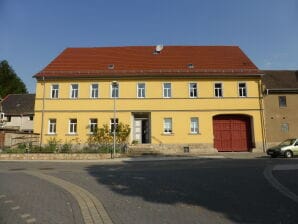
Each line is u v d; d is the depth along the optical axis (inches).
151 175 535.8
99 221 249.0
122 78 1328.7
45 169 672.4
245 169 609.9
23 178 508.1
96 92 1336.1
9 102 2160.4
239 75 1315.2
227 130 1316.4
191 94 1323.8
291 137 1315.2
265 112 1327.5
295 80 1418.6
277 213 271.4
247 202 315.3
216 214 270.2
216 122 1322.6
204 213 273.7
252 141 1295.5
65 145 1058.7
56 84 1343.5
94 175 546.6
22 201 324.8
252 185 417.1
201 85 1320.1
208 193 364.2
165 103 1307.8
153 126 1293.1
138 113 1318.9
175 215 267.3
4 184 442.0
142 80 1328.7
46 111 1321.4
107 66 1390.3
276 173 541.3
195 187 405.7
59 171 621.9
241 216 263.3
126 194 362.6
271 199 328.5
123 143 1230.9
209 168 641.6
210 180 466.0
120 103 1312.7
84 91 1328.7
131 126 1302.9
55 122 1321.4
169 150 1268.5
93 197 344.5
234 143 1309.1
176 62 1413.6
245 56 1462.8
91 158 985.5
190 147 1274.6
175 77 1325.0
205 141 1280.8
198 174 540.4
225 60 1427.2
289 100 1343.5
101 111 1312.7
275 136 1312.7
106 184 439.5
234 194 356.8
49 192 376.5
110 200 328.8
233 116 1327.5
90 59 1454.2
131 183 446.0
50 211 281.6
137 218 257.8
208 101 1307.8
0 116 1991.9
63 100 1323.8
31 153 982.4
